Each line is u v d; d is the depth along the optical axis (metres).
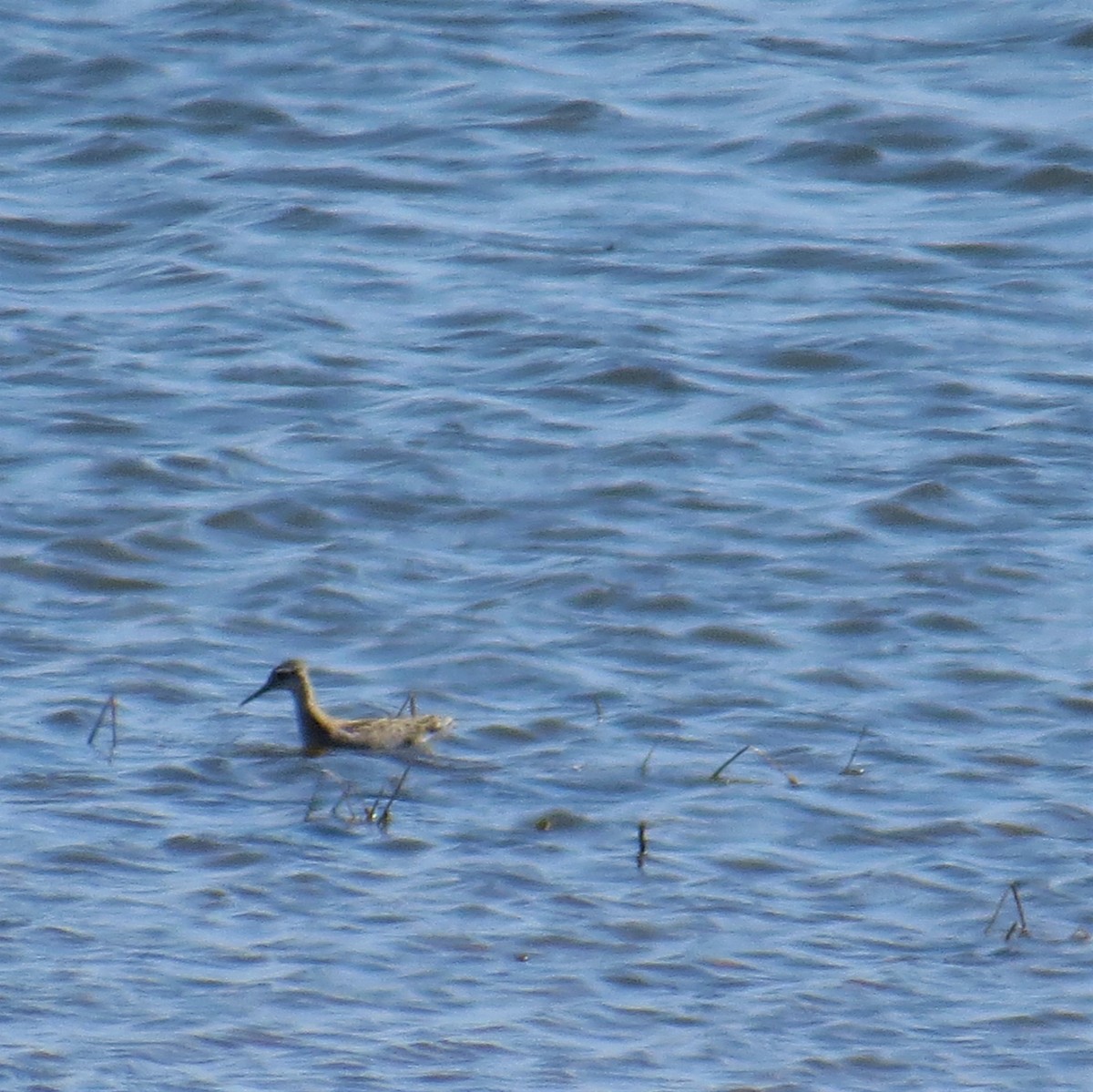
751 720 18.84
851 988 14.51
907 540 22.69
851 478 24.03
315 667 19.81
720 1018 14.09
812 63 35.38
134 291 28.66
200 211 30.91
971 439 24.97
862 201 31.62
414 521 23.00
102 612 20.77
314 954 14.66
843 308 28.41
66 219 30.66
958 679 19.75
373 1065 13.30
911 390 26.25
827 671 19.86
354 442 24.66
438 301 28.47
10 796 16.81
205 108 33.94
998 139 32.88
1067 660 20.14
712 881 15.95
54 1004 13.80
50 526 22.44
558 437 24.94
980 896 15.84
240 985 14.21
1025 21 36.44
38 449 24.27
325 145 33.06
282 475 23.86
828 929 15.34
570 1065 13.44
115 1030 13.54
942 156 32.62
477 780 17.55
